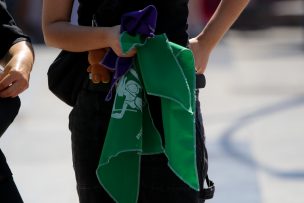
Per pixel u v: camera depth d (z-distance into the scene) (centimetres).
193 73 758
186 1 794
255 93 2823
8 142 2030
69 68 823
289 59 3775
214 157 1923
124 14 751
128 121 760
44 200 1556
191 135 745
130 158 772
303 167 1820
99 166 762
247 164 1855
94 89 791
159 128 775
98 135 791
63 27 788
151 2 779
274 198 1588
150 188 784
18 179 1695
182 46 786
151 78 744
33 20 4766
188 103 741
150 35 742
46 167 1789
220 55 3912
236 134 2173
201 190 811
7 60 805
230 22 850
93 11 799
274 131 2203
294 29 5388
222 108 2552
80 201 820
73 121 811
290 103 2631
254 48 4231
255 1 5603
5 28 805
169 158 752
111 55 773
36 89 2812
